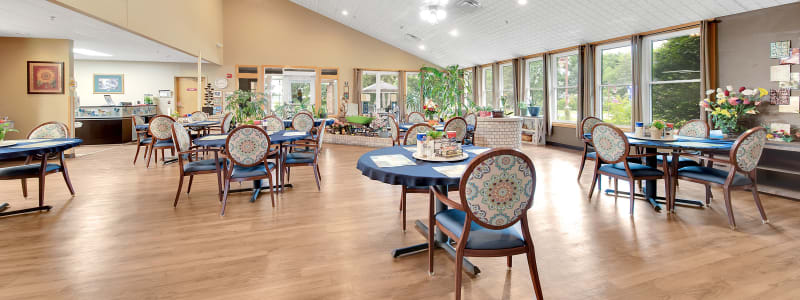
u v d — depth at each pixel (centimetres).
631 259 245
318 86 1214
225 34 1129
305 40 1198
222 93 1130
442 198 197
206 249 263
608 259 246
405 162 241
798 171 379
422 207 369
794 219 323
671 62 601
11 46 657
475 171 166
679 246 266
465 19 827
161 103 1068
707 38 509
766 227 304
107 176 518
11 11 466
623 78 692
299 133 463
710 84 513
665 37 597
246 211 355
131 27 588
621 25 622
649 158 392
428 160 241
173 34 754
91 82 1023
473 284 215
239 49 1141
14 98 664
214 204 379
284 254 255
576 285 212
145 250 261
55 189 440
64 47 671
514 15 722
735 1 459
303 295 202
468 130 626
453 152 253
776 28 434
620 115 702
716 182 312
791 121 422
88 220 327
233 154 343
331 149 812
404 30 1056
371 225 316
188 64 1086
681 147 331
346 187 456
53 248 264
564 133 828
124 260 244
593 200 391
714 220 323
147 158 680
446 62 1231
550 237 286
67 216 338
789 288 206
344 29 1226
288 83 1191
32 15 487
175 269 232
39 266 235
